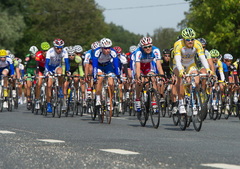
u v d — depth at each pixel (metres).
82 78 26.84
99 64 21.69
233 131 17.77
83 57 32.09
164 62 27.45
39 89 27.70
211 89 25.11
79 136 14.83
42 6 132.50
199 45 18.44
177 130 17.92
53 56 25.62
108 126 19.45
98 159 10.12
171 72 21.50
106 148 11.87
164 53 27.31
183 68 17.81
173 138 14.70
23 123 20.02
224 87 26.45
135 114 28.50
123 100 30.81
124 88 31.05
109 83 20.62
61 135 15.05
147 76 18.77
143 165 9.42
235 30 53.91
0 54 30.02
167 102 26.69
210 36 53.44
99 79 21.00
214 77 23.69
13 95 33.72
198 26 56.81
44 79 26.70
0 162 9.82
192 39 17.95
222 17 53.41
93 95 23.30
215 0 53.44
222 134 16.44
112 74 20.91
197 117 17.39
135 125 20.30
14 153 10.97
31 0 129.00
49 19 133.50
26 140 13.45
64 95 25.39
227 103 26.25
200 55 18.34
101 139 14.01
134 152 11.14
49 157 10.41
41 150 11.45
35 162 9.81
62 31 132.25
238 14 53.06
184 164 9.52
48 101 26.05
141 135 15.55
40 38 113.62
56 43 25.34
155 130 17.77
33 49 32.84
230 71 29.34
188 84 17.53
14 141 13.18
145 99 19.28
